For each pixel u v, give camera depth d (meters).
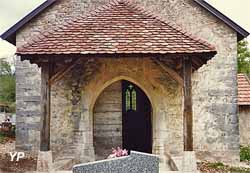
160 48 8.09
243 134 13.62
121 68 9.83
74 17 11.44
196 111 11.30
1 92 32.12
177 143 10.10
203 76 11.39
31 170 9.59
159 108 10.00
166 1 11.56
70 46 8.14
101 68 9.84
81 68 9.94
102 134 11.01
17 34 11.36
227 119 11.30
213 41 11.48
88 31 8.66
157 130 9.99
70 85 10.06
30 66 11.38
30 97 11.33
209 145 11.24
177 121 10.13
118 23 8.93
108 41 8.30
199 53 8.03
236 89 11.38
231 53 11.45
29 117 11.29
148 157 6.35
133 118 12.21
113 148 10.98
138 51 7.98
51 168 8.11
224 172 10.09
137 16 9.20
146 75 9.89
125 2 9.77
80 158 9.73
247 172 10.19
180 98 10.16
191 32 11.48
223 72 11.41
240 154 12.43
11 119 27.28
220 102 11.35
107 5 9.75
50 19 11.44
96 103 11.08
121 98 11.16
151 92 10.01
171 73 8.42
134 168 6.35
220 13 11.36
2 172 9.38
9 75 38.09
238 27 11.41
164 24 8.96
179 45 8.21
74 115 9.99
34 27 11.40
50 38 8.45
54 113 10.13
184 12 11.53
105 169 6.28
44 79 8.20
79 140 9.83
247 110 13.66
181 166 8.27
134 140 12.24
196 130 11.26
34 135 11.23
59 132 10.08
